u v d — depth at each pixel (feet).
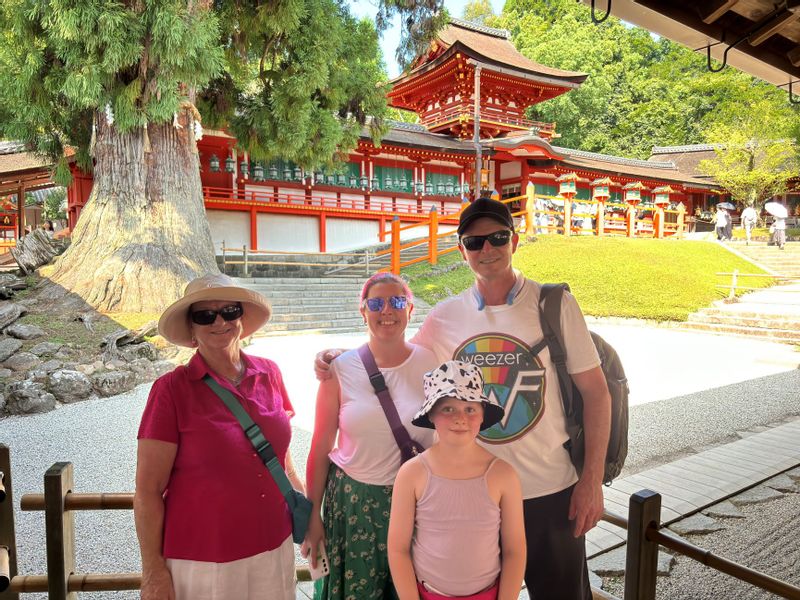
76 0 25.67
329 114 40.55
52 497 6.96
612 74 150.30
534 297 6.91
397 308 6.71
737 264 60.44
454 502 5.69
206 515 5.86
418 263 54.29
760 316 40.16
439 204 77.36
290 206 62.59
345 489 6.64
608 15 9.96
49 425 19.15
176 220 33.83
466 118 79.82
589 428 6.68
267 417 6.32
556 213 64.23
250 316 6.98
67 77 27.27
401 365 6.89
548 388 6.72
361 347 7.04
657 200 75.66
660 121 144.66
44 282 32.14
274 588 6.23
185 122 34.88
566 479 6.84
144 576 5.76
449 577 5.67
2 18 29.94
